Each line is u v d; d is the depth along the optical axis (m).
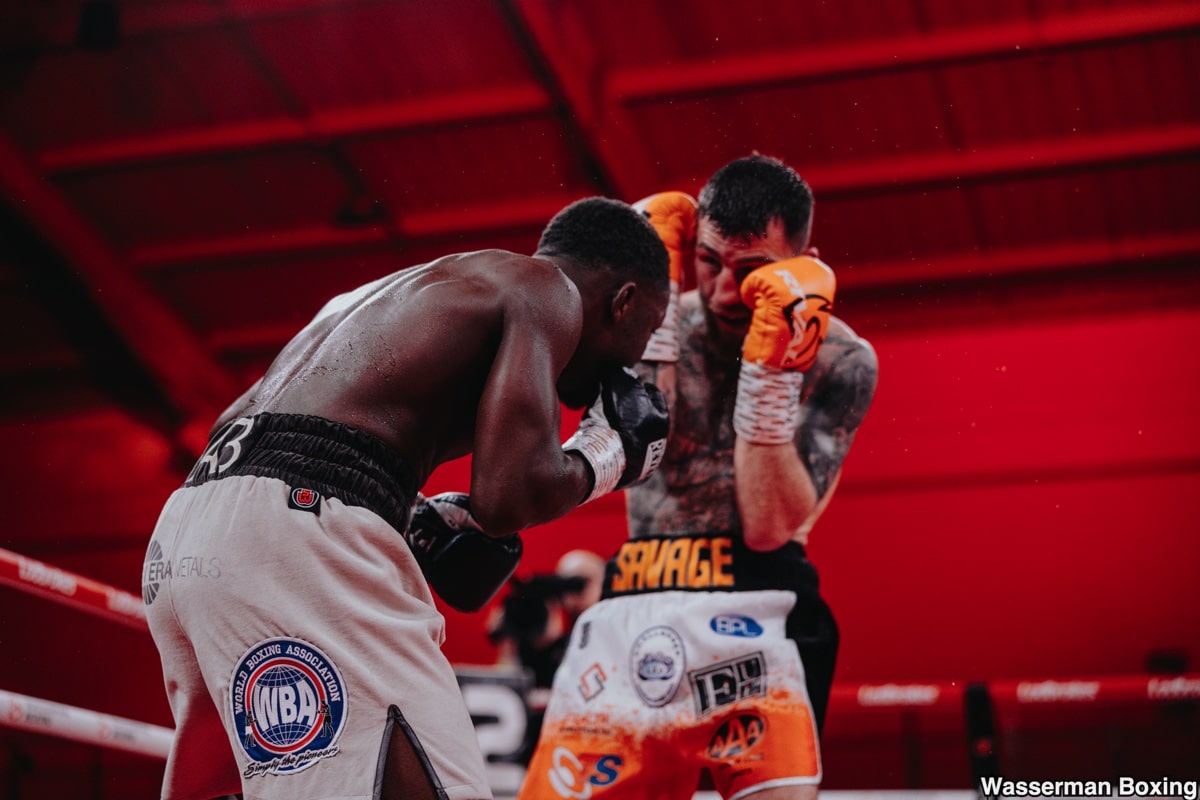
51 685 8.32
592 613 2.50
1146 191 9.16
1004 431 9.05
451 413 1.81
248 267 10.17
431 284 1.83
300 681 1.58
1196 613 8.27
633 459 1.91
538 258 1.92
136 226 10.09
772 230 2.48
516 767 3.74
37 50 8.98
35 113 9.51
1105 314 9.30
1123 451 8.76
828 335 2.53
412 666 1.62
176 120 9.54
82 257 9.86
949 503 8.89
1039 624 8.50
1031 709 6.25
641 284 2.02
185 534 1.66
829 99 8.94
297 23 8.73
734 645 2.35
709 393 2.53
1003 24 8.38
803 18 8.66
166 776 1.75
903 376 9.41
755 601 2.39
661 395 2.00
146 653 8.43
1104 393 9.01
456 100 8.97
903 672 8.58
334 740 1.56
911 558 8.80
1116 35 8.23
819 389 2.48
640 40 8.95
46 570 2.84
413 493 1.77
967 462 8.98
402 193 9.65
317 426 1.69
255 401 1.78
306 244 9.90
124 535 10.31
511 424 1.69
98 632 8.46
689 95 8.96
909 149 9.16
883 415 9.30
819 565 8.93
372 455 1.70
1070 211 9.29
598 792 2.36
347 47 8.92
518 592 5.15
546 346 1.78
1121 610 8.39
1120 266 9.36
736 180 2.51
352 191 9.66
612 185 9.31
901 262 9.59
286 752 1.56
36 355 10.47
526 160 9.34
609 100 9.04
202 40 9.01
